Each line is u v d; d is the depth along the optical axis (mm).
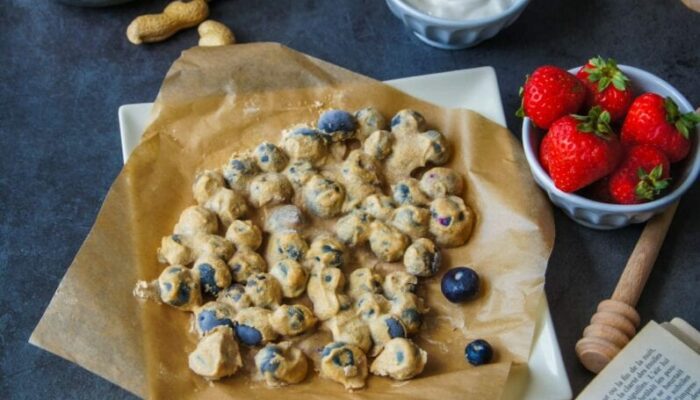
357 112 760
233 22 836
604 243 745
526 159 735
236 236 715
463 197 740
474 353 681
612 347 688
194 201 737
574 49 822
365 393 676
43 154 789
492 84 771
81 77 816
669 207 729
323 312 698
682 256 742
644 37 826
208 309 693
